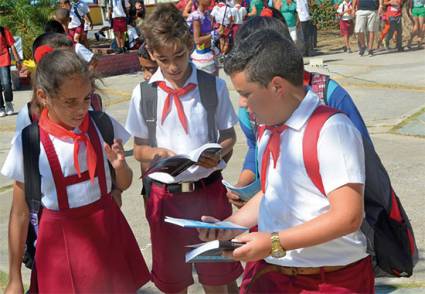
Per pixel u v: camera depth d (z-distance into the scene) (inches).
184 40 122.7
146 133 133.9
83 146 107.5
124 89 473.1
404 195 210.1
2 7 637.3
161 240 131.9
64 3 538.9
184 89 128.7
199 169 127.2
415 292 150.0
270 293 92.6
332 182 80.9
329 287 88.4
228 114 132.7
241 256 81.2
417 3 590.6
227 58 84.7
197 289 156.3
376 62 522.9
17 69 498.0
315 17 746.8
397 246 92.8
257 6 551.2
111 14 622.8
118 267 111.3
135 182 242.4
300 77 83.2
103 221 109.6
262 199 92.9
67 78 100.4
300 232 80.4
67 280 108.7
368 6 559.2
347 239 87.4
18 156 107.7
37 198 107.6
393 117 321.7
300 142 83.0
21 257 111.3
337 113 83.4
